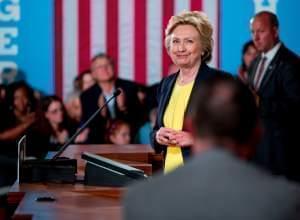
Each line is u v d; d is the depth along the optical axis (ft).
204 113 15.03
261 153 48.60
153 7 55.93
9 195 28.68
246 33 55.72
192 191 14.21
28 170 30.81
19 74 55.72
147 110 56.13
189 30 31.07
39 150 55.42
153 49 56.08
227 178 14.25
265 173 14.62
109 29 56.29
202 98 15.19
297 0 55.72
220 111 14.96
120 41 56.18
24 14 55.62
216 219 13.93
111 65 56.08
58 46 56.18
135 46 56.13
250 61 55.47
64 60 56.29
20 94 55.72
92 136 55.77
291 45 55.67
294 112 49.42
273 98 49.62
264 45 50.34
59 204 26.12
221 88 15.23
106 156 38.32
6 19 55.57
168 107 31.81
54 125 55.93
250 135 15.02
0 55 55.57
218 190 14.14
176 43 31.22
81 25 56.13
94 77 56.08
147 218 14.28
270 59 50.29
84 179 30.25
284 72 49.57
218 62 55.67
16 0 55.57
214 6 55.88
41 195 27.78
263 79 49.96
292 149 48.98
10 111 55.88
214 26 55.88
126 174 29.45
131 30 56.18
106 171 29.81
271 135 48.91
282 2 55.83
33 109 55.93
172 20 31.71
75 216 24.18
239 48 55.72
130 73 56.13
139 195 14.57
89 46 56.29
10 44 55.67
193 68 31.35
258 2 55.72
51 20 56.08
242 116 14.94
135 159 38.52
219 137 14.94
